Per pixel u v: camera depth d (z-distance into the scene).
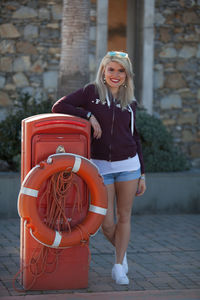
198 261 4.95
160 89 9.42
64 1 7.06
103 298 3.80
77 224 3.98
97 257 4.97
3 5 8.71
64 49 7.09
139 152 4.36
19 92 8.85
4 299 3.69
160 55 9.38
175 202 7.25
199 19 9.50
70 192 3.95
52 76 8.96
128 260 4.91
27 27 8.82
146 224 6.55
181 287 4.17
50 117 3.86
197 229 6.36
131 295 3.89
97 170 3.93
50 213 3.86
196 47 9.53
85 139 3.96
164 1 9.33
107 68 4.06
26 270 3.88
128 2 9.34
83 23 7.01
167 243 5.62
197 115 9.59
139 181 4.38
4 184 6.55
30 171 3.79
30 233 3.84
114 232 4.29
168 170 7.51
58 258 3.94
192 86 9.55
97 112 4.06
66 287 3.98
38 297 3.76
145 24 9.13
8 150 7.08
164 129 7.80
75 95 4.09
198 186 7.34
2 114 8.78
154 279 4.35
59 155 3.80
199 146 9.62
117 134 4.08
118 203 4.23
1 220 6.49
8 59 8.79
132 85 4.17
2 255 4.90
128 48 9.42
